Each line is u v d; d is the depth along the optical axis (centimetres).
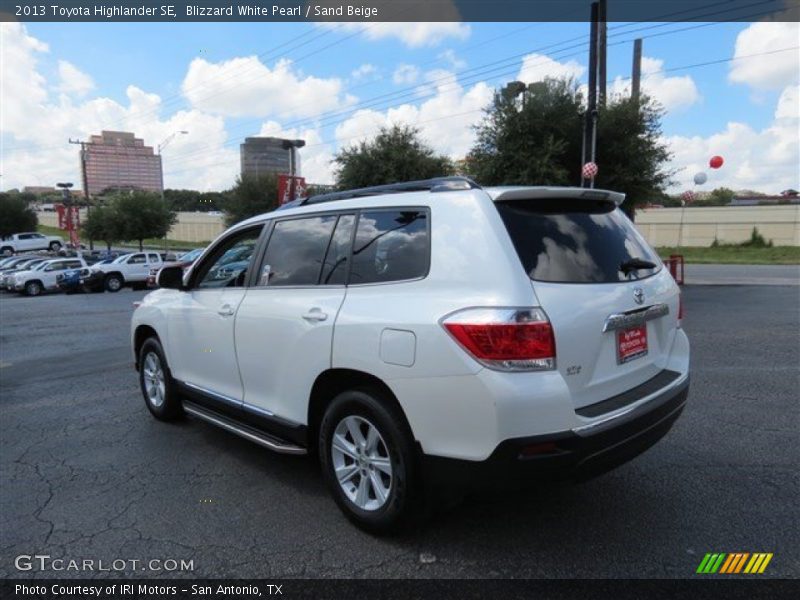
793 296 1486
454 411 276
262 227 426
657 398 319
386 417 304
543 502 362
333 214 372
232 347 417
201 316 452
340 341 325
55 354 956
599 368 298
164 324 508
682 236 4828
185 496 386
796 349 801
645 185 1975
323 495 383
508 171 1917
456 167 2595
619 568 291
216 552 316
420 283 303
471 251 290
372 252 336
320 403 360
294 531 336
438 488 292
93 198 7594
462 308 278
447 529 332
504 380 264
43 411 596
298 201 418
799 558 296
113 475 423
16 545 329
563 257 301
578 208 337
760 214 4641
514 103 1953
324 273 360
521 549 310
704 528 327
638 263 335
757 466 410
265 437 391
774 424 496
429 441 288
